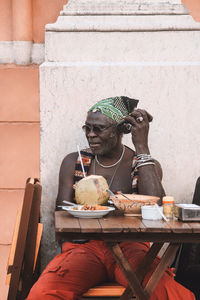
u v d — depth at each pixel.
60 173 3.71
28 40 4.52
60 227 2.47
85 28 4.08
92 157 3.69
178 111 4.11
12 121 4.38
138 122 3.36
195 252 3.51
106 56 4.11
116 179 3.60
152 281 2.68
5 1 4.61
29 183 3.09
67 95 4.07
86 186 3.13
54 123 4.09
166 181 4.14
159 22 4.12
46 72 4.05
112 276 3.23
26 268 3.26
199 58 4.14
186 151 4.14
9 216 4.35
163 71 4.08
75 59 4.11
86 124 3.47
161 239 2.56
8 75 4.38
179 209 2.76
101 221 2.71
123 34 4.10
